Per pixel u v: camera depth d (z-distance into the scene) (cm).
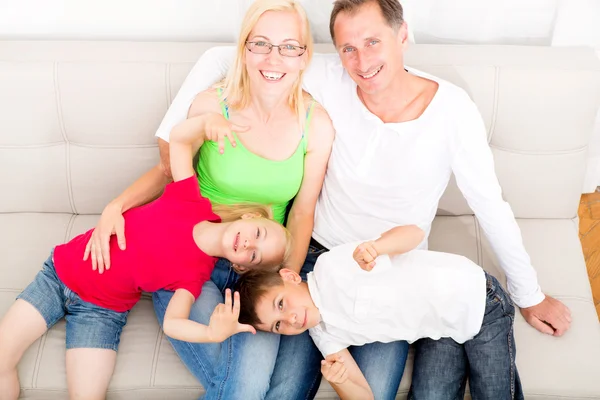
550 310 167
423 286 156
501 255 165
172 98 179
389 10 148
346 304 157
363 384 154
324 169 175
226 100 169
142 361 164
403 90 159
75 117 180
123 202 169
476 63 176
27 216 193
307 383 160
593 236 226
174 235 164
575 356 162
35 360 163
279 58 157
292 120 169
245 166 169
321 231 177
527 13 191
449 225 191
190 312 162
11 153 184
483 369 157
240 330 151
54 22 198
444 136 158
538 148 179
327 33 197
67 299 166
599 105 178
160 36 201
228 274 176
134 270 162
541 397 160
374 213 169
